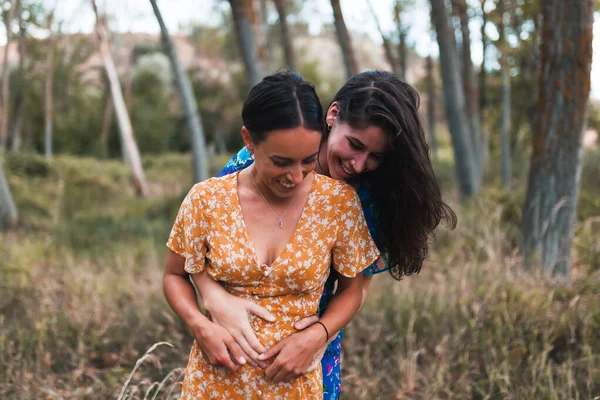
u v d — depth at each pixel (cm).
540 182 458
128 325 418
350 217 178
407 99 182
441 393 323
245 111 159
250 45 546
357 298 188
